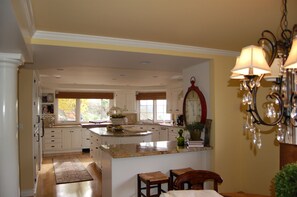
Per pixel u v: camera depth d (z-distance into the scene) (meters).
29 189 3.88
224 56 3.52
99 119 8.45
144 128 7.73
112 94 8.39
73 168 5.55
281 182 1.10
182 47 3.18
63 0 1.82
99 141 5.29
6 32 1.67
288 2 1.89
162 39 2.90
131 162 3.05
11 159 2.45
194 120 3.78
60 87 7.71
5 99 2.42
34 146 4.15
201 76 3.73
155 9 2.01
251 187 3.54
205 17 2.21
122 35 2.72
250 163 3.55
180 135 3.51
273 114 1.83
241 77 1.88
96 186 4.28
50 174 5.07
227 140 3.54
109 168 3.02
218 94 3.47
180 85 6.80
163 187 3.28
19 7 1.51
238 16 2.20
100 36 2.72
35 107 4.44
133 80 6.64
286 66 1.38
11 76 2.45
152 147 3.32
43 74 5.35
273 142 3.24
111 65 3.83
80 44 2.67
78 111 8.23
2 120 2.41
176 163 3.35
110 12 2.06
